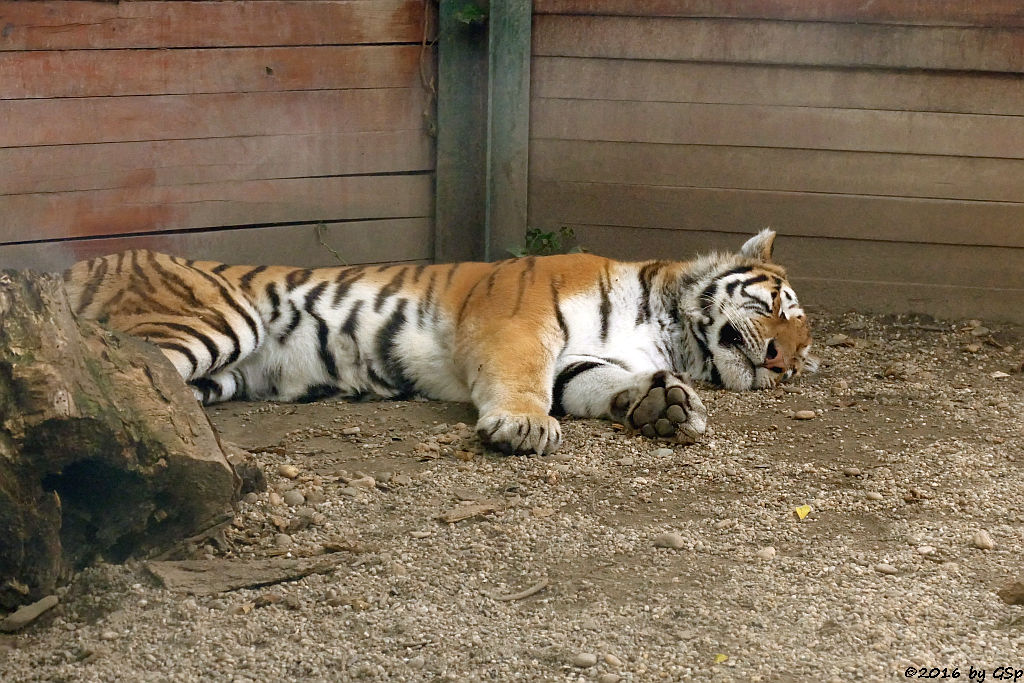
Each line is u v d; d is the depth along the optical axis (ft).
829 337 22.58
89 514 11.00
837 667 9.62
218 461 11.33
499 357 16.58
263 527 12.29
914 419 17.49
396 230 23.31
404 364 18.38
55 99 19.58
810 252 23.61
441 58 22.72
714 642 10.12
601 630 10.37
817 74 22.68
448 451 15.17
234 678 9.45
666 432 15.83
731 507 13.43
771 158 23.16
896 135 22.88
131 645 9.98
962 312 23.66
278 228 22.11
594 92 23.00
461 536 12.36
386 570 11.50
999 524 13.21
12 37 18.99
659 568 11.75
